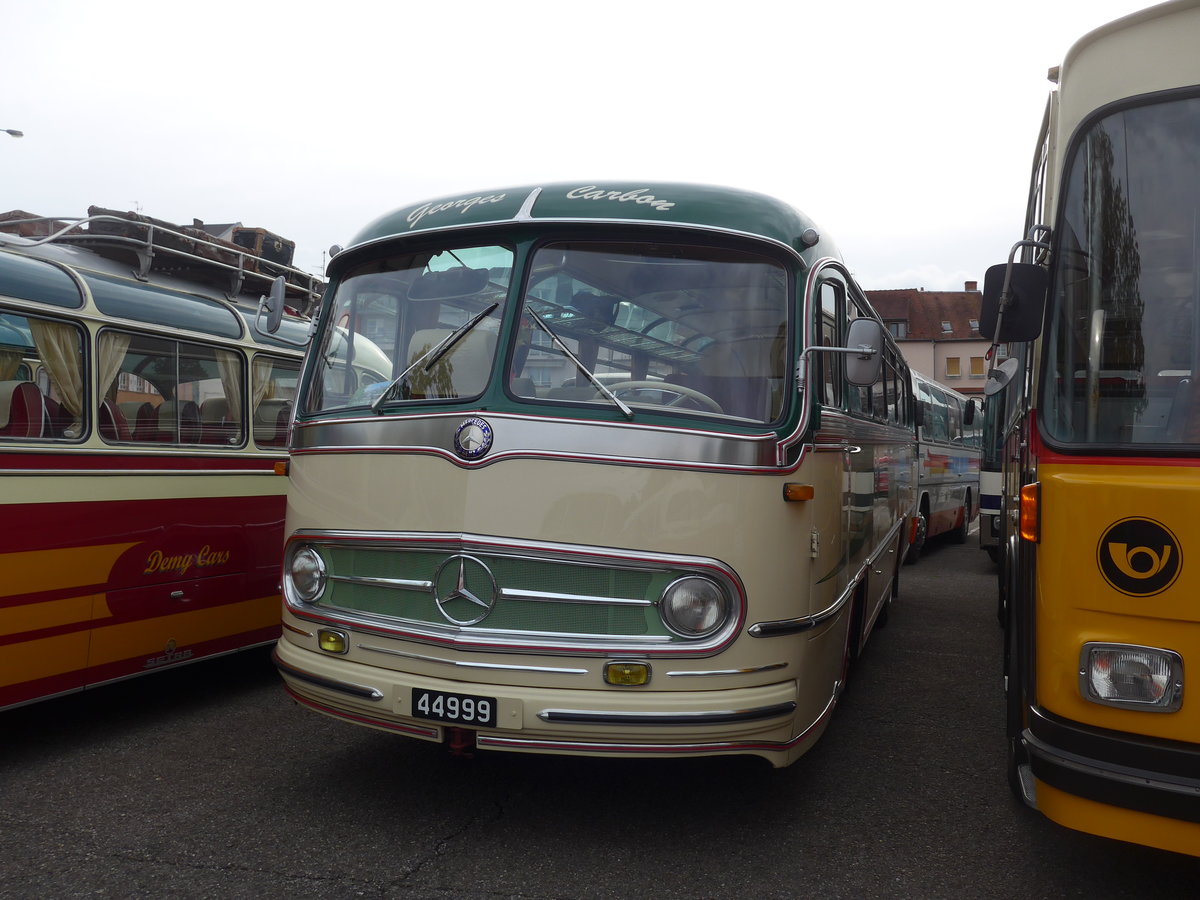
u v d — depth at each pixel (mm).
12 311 5234
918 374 15883
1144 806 3203
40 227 6352
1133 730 3281
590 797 4891
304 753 5496
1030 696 3721
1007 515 7414
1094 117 3660
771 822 4625
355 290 4980
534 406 4258
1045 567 3502
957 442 20219
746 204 4578
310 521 4656
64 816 4531
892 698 7012
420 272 4773
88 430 5617
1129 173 3590
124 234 6332
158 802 4723
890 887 3953
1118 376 3504
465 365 4461
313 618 4586
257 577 6789
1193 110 3543
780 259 4484
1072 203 3672
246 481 6699
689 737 4031
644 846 4305
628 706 4012
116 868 3973
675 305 4414
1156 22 3600
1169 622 3248
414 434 4355
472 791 4930
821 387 4707
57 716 6238
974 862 4215
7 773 5141
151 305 6160
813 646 4500
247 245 7777
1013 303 3721
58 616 5383
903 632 9555
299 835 4340
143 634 5906
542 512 4117
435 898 3748
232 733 5863
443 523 4227
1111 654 3314
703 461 4117
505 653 4105
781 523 4223
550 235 4543
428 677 4227
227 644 6547
